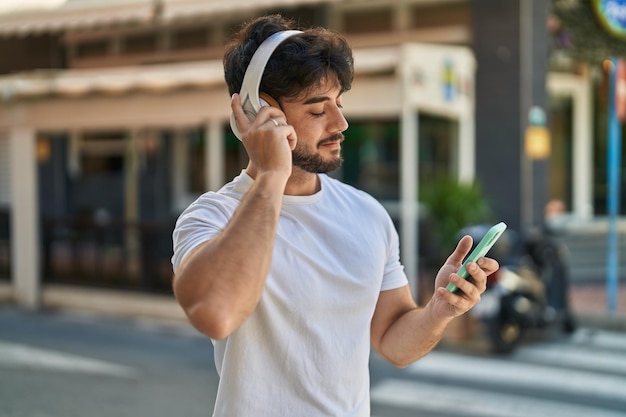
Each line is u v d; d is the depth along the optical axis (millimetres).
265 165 1472
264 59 1558
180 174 11977
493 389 5527
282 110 1585
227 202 1625
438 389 5520
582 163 11602
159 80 7516
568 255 9953
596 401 5238
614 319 7441
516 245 7016
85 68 10891
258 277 1385
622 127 11797
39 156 12156
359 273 1651
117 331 7598
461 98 7484
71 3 8477
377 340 1866
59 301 8766
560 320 7074
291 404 1589
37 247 8820
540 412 5000
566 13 8172
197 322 1361
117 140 12211
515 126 7703
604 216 11812
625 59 7996
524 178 7691
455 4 8727
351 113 6699
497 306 6324
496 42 7746
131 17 8047
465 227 6777
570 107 11500
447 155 10438
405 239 6754
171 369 6113
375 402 5223
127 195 12195
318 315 1597
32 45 8766
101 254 8586
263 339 1575
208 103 7422
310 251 1618
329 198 1712
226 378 1587
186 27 10086
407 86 6438
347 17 9367
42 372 5961
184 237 1563
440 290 1645
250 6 7547
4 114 8781
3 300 9125
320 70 1558
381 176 10680
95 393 5398
